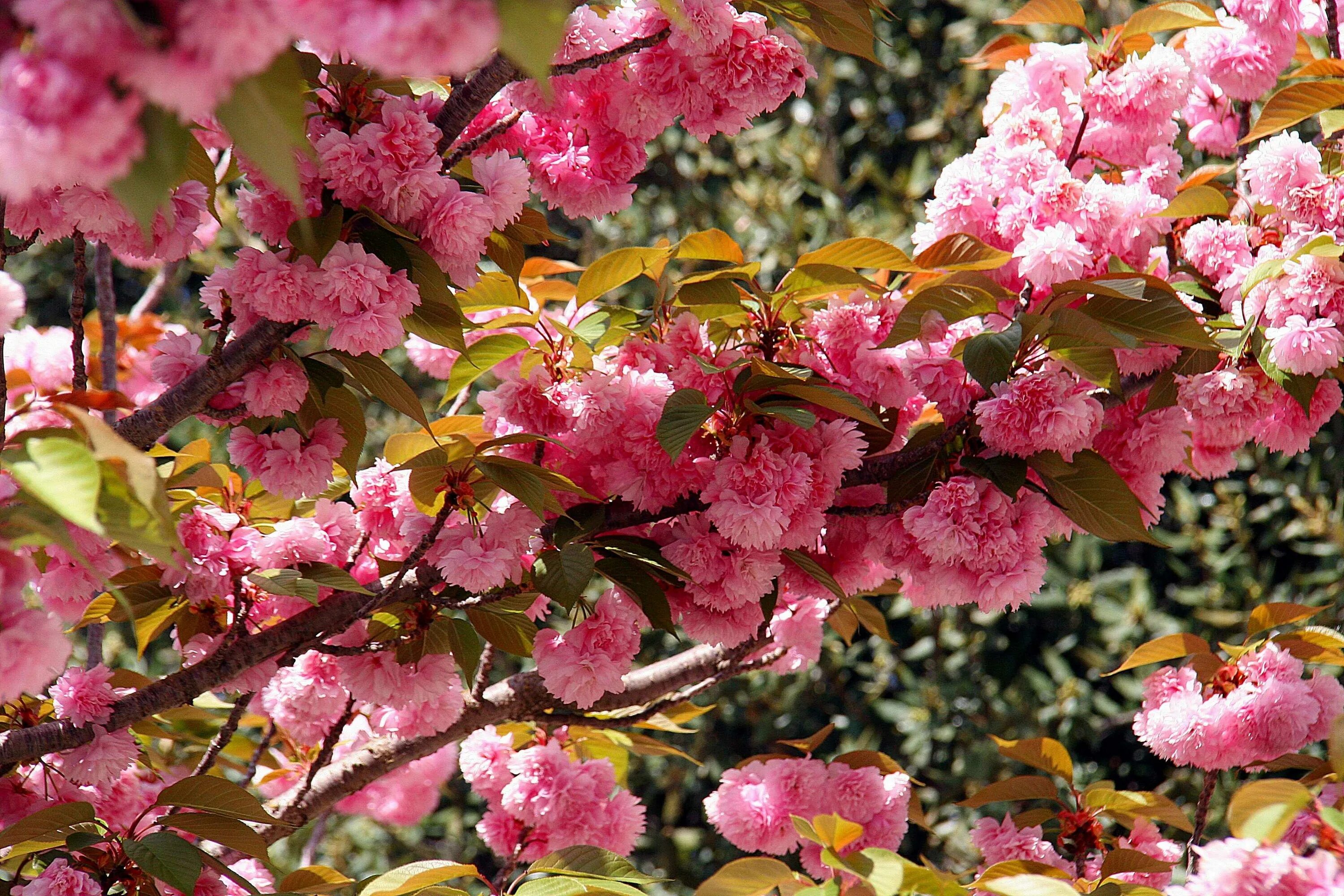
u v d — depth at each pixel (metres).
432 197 1.75
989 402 1.80
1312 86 1.92
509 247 1.86
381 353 1.77
